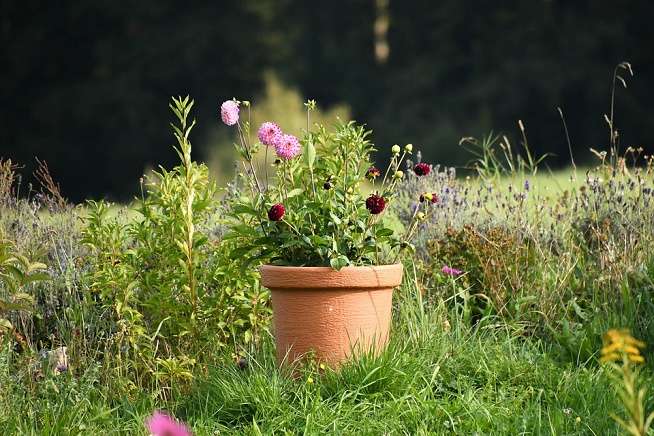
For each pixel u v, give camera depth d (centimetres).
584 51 5194
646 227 957
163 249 830
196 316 830
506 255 947
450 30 5575
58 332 856
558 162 5266
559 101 5203
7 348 775
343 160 803
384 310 775
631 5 5184
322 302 753
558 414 687
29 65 4688
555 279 920
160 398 796
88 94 4666
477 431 679
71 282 877
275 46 5075
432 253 962
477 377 779
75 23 4744
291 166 801
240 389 738
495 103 5281
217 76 4903
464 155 5088
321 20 5938
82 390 747
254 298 843
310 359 756
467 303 921
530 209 1052
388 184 869
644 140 5150
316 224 779
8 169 988
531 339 877
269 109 4722
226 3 5066
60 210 970
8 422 697
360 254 776
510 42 5412
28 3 4659
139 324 845
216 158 4434
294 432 691
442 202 1038
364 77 5875
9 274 827
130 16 4812
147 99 4747
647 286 892
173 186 833
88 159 4719
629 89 5147
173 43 4794
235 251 783
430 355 795
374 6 5972
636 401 464
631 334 843
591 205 1004
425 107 5509
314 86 5791
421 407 711
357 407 715
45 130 4716
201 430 693
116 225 848
